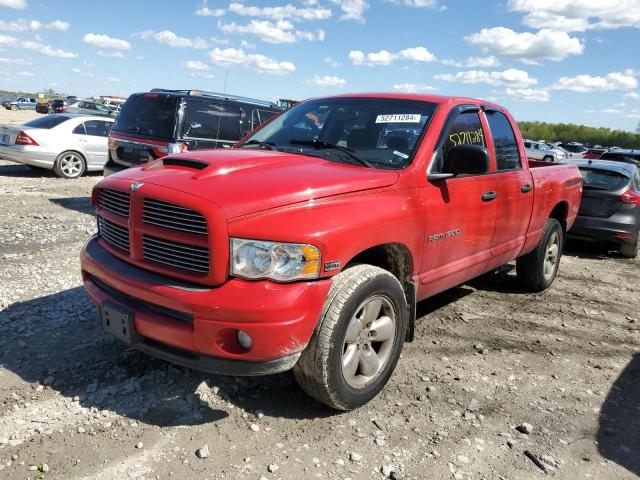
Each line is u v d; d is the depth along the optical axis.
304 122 4.47
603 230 8.73
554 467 2.98
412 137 3.92
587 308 5.88
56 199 10.27
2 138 12.98
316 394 3.17
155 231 3.00
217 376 3.65
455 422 3.36
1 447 2.80
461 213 4.10
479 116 4.61
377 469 2.85
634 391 3.98
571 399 3.78
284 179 3.09
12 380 3.45
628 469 3.03
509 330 5.01
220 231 2.76
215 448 2.91
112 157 9.34
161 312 3.00
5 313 4.47
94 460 2.75
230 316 2.75
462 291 6.15
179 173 3.20
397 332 3.55
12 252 6.38
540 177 5.50
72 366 3.66
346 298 3.03
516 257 5.50
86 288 3.47
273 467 2.77
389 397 3.59
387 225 3.32
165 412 3.21
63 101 34.94
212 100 8.89
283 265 2.83
